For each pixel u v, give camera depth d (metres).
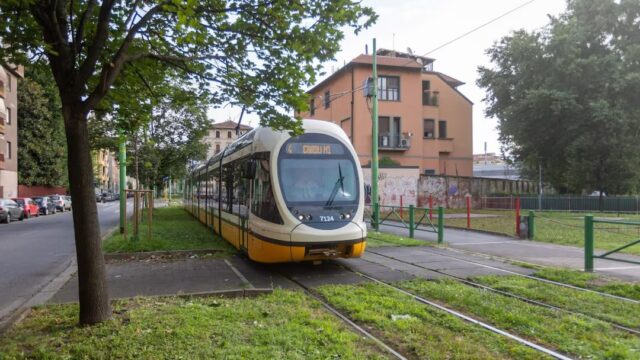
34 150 47.84
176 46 6.70
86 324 5.67
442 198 34.88
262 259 9.67
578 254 12.49
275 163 9.71
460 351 4.99
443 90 40.62
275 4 6.21
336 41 6.63
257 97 6.62
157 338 5.14
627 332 5.73
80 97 5.51
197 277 9.32
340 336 5.35
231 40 6.64
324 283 8.75
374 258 11.71
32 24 5.92
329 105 40.59
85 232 5.68
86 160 5.63
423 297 7.61
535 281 8.69
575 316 6.32
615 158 31.03
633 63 30.11
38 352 4.79
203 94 7.04
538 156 35.09
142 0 6.51
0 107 37.00
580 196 34.00
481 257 11.94
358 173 10.23
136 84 7.18
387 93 37.12
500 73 36.69
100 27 5.47
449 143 39.84
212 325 5.64
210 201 18.39
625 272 9.75
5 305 7.50
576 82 31.64
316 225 9.42
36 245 16.25
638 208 31.53
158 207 40.53
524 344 5.26
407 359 4.88
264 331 5.43
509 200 34.84
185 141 27.66
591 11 32.47
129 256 11.86
